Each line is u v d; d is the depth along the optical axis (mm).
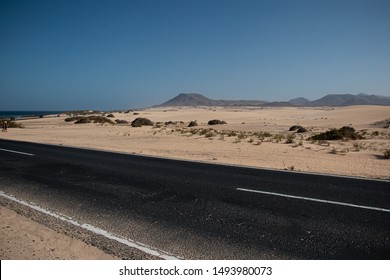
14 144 20031
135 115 98312
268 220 5762
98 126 43312
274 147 17953
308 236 5043
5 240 4980
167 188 8164
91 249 4680
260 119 77250
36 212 6359
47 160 12992
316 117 81062
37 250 4641
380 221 5660
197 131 31672
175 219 5879
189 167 11203
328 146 19375
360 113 81188
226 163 12094
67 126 45188
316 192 7625
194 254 4504
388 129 43375
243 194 7504
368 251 4543
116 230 5383
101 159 13242
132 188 8211
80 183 8836
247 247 4691
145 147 18328
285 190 7840
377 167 11312
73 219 5934
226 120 74688
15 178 9555
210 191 7816
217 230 5332
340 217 5875
